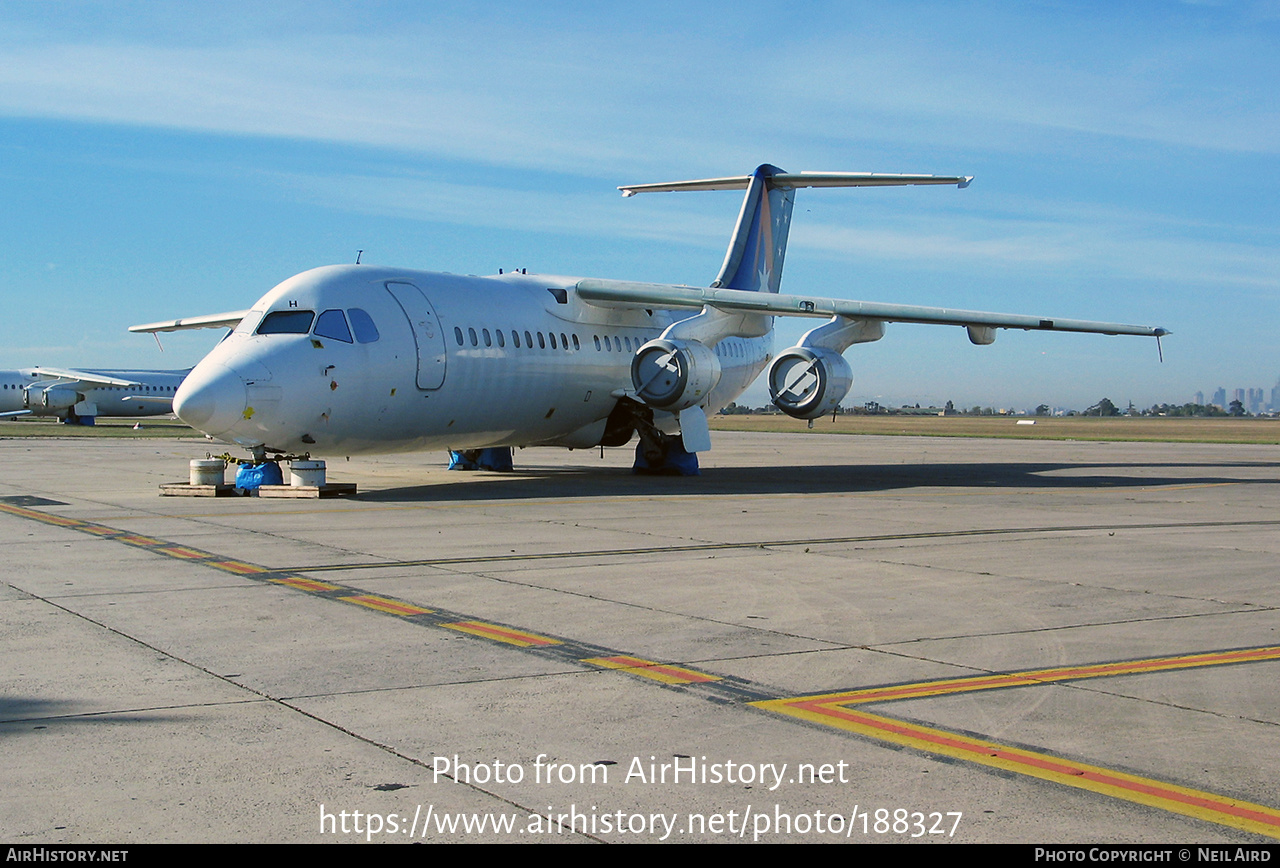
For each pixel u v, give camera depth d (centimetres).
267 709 587
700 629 801
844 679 661
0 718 566
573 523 1484
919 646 752
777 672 677
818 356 2288
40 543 1237
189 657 701
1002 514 1680
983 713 592
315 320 1781
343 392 1773
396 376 1845
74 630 778
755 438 5878
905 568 1106
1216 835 432
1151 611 884
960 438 6009
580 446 2475
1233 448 4681
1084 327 2314
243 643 743
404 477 2394
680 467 2480
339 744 530
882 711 595
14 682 636
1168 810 458
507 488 2078
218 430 1683
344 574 1034
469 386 1988
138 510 1609
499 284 2156
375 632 781
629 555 1180
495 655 715
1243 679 668
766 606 893
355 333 1805
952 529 1462
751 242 2758
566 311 2258
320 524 1442
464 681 649
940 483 2383
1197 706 609
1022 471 2888
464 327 1981
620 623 820
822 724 571
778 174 2814
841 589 977
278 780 482
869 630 802
